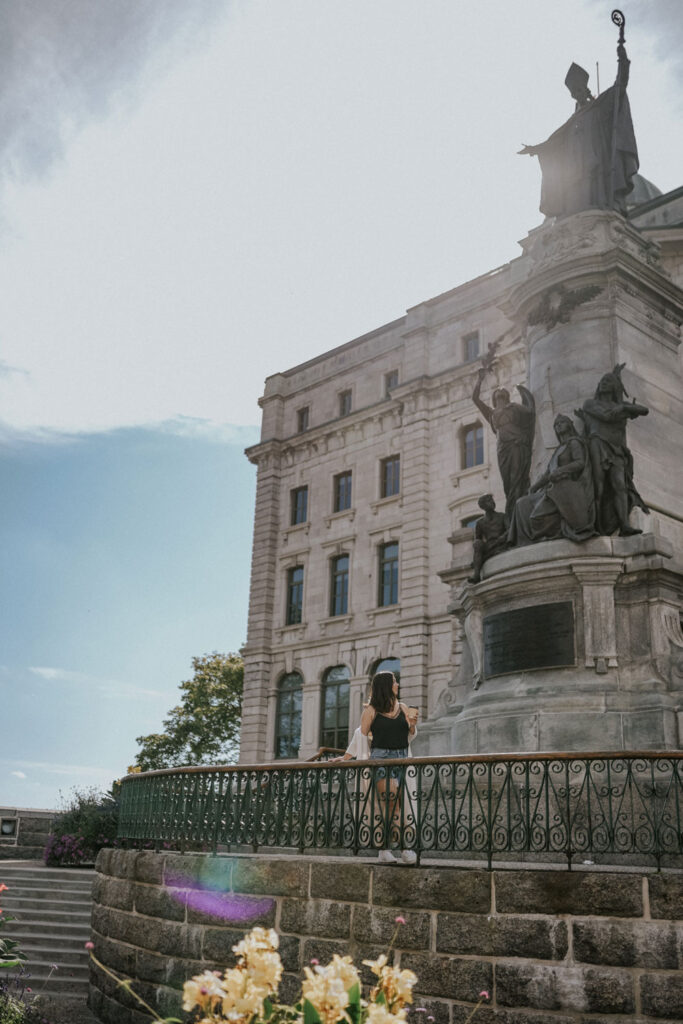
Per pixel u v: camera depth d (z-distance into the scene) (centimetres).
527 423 1462
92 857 2317
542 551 1254
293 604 4284
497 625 1289
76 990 1304
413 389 3834
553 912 730
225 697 5219
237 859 905
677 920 700
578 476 1277
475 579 1359
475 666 1330
